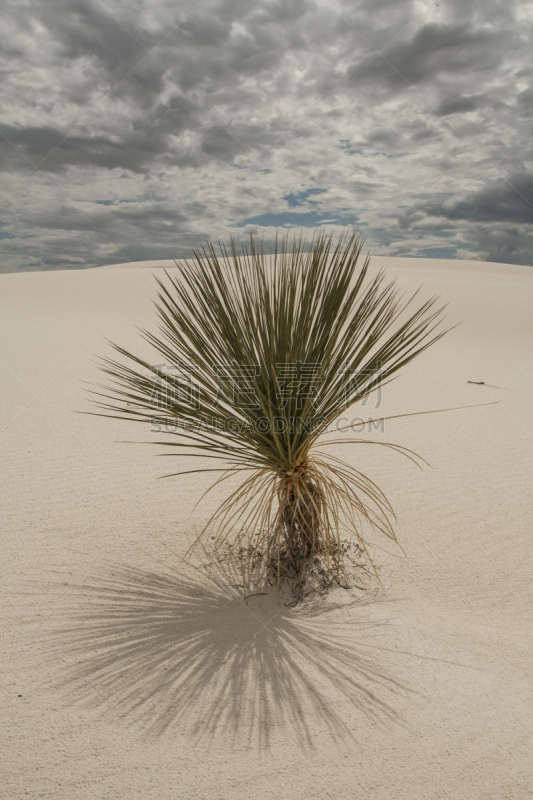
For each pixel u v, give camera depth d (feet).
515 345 49.42
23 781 4.63
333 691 5.90
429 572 8.94
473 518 11.39
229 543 10.01
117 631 7.09
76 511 11.44
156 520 11.09
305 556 8.50
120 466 14.69
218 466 15.07
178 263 7.61
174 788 4.58
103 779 4.67
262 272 7.00
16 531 10.32
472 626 7.32
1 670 6.22
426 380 31.60
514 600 8.08
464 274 116.47
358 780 4.68
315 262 7.28
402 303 64.28
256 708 5.61
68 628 7.14
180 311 7.61
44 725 5.34
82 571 8.82
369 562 9.16
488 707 5.67
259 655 6.56
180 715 5.50
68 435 17.65
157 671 6.23
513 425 20.65
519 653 6.70
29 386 24.86
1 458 15.02
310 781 4.67
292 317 7.03
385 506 12.14
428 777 4.72
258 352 7.06
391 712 5.57
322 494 7.86
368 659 6.50
